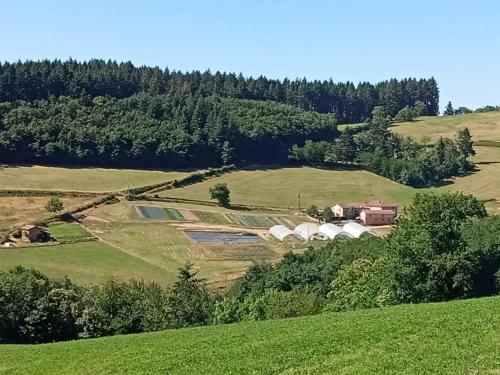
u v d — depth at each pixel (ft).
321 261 289.74
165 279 333.01
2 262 350.84
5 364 128.06
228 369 95.76
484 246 205.77
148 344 128.98
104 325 236.63
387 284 176.04
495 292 199.21
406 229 172.35
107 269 347.77
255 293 257.34
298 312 197.77
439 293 167.43
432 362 83.87
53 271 339.98
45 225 433.48
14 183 533.55
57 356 129.39
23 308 231.50
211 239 424.05
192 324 237.66
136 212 487.61
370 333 105.81
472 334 96.84
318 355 96.58
